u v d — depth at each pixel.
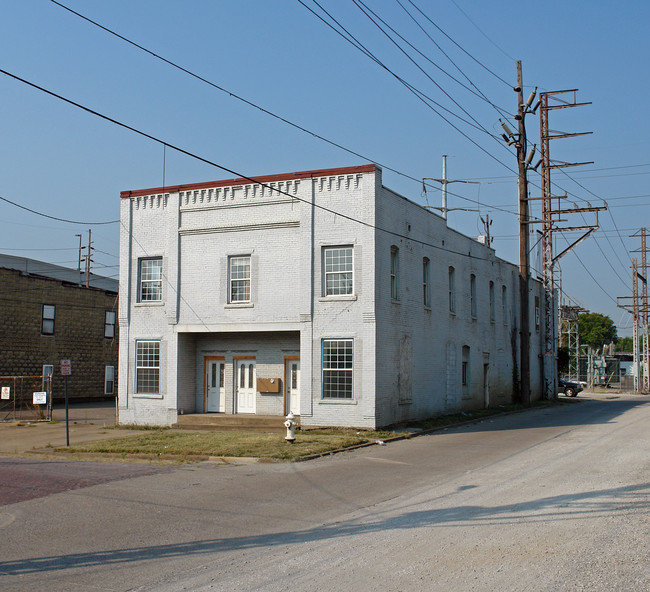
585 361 104.94
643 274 78.00
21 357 40.06
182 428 26.66
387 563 7.89
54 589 7.31
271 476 15.32
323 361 24.95
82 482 14.57
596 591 6.74
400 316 26.66
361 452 19.59
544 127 45.88
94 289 45.34
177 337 27.28
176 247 27.48
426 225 29.56
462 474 14.88
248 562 8.17
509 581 7.11
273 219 26.03
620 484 12.91
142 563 8.30
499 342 39.09
